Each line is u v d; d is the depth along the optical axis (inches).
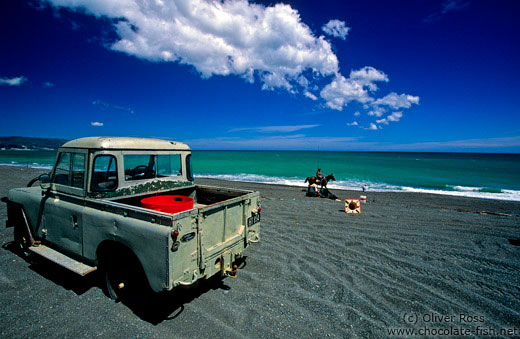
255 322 122.4
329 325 121.5
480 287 158.7
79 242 144.6
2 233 238.5
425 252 213.8
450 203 482.9
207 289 151.9
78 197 145.8
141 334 112.4
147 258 112.8
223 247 141.1
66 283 155.6
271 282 161.3
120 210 125.2
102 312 127.7
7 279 158.2
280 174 1051.9
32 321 120.0
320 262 191.5
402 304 139.7
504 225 302.7
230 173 1086.4
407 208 404.8
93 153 142.1
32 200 176.6
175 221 108.3
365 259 198.2
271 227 278.5
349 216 335.0
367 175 1038.4
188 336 111.7
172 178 188.4
